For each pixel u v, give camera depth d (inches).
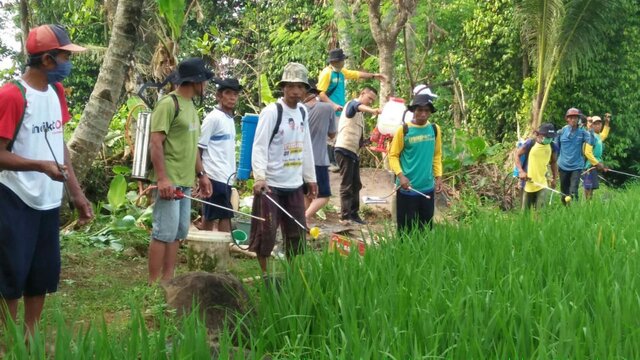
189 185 274.1
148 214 399.2
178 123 267.6
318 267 222.7
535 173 482.9
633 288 206.4
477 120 935.7
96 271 318.0
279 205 279.9
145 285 263.3
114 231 375.9
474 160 622.8
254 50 785.6
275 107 279.7
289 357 169.5
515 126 922.1
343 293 194.5
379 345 166.2
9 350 164.7
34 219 191.6
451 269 240.7
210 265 307.0
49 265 198.5
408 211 335.0
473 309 184.5
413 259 240.1
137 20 337.1
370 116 663.1
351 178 451.5
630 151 988.6
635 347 166.6
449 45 886.4
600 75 901.2
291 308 195.0
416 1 604.7
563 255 255.0
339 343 183.8
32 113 186.1
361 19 747.4
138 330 166.9
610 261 238.4
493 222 309.4
